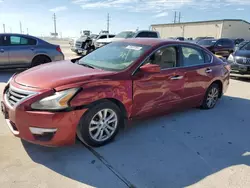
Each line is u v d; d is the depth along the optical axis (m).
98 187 2.32
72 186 2.31
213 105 4.93
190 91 4.16
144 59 3.39
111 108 3.04
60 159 2.74
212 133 3.68
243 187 2.41
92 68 3.33
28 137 2.65
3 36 7.32
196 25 46.69
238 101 5.57
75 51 16.28
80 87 2.71
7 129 3.42
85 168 2.60
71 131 2.71
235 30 42.19
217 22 42.22
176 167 2.71
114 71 3.21
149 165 2.72
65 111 2.60
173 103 3.92
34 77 2.91
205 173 2.62
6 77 7.33
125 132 3.54
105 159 2.79
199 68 4.25
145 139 3.34
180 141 3.34
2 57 7.28
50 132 2.61
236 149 3.20
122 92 3.07
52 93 2.59
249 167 2.78
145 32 13.76
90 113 2.82
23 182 2.32
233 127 3.96
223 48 15.70
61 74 2.97
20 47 7.54
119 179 2.45
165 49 3.72
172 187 2.37
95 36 17.98
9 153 2.80
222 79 4.89
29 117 2.55
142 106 3.40
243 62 7.79
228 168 2.74
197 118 4.29
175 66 3.85
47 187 2.27
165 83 3.63
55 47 8.27
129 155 2.90
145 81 3.33
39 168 2.56
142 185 2.38
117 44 4.05
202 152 3.07
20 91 2.70
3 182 2.30
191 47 4.22
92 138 2.95
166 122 4.01
